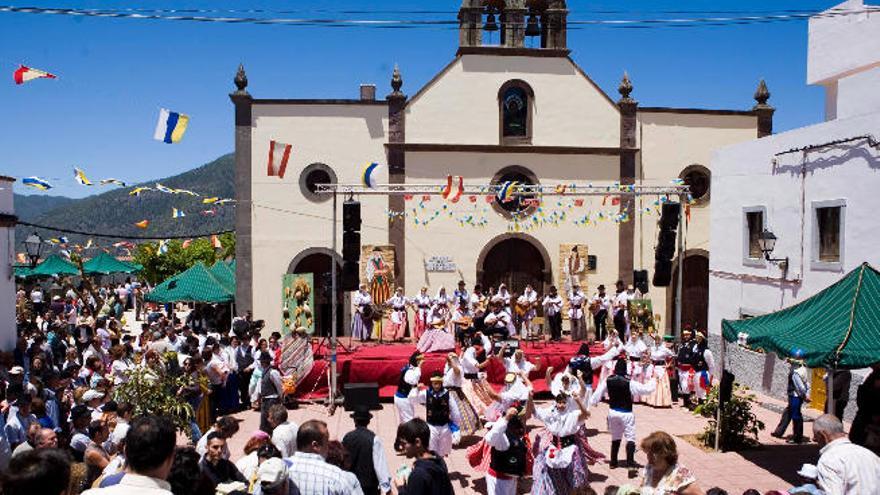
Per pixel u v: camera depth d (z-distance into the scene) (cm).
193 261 3631
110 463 646
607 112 2272
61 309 2392
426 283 2219
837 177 1414
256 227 2170
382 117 2198
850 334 886
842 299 962
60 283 2806
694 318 2316
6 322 1469
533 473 895
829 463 605
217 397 1374
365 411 725
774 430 1329
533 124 2242
